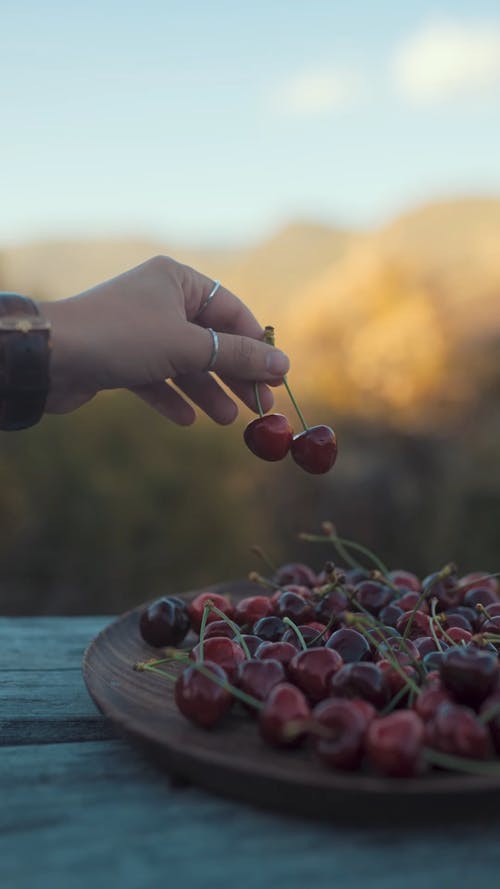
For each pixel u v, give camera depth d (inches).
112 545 88.7
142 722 19.1
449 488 131.0
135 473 90.4
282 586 28.6
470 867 15.5
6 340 21.1
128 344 22.7
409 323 202.2
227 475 96.0
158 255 24.4
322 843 16.0
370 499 140.1
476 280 272.7
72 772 18.4
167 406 29.5
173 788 17.7
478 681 18.0
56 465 88.6
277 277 444.8
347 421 181.0
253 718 19.6
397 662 20.0
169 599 25.0
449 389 183.0
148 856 15.7
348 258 244.5
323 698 19.6
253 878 15.2
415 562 139.6
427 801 15.9
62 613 88.7
